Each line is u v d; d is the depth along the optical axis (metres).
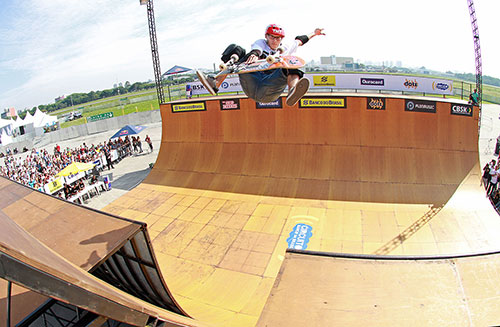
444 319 3.92
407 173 12.98
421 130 13.58
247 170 15.20
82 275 2.66
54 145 42.69
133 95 99.50
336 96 14.31
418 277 4.69
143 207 14.15
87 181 21.95
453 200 11.59
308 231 11.09
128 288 5.82
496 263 4.86
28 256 1.81
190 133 17.52
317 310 4.15
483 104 40.91
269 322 3.98
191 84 23.84
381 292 4.46
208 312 7.35
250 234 11.35
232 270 9.66
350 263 5.11
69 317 4.29
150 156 27.27
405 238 10.16
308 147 14.78
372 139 14.02
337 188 13.10
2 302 4.35
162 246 11.30
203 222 12.43
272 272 9.39
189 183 15.59
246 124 16.16
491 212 10.77
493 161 15.08
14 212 6.30
